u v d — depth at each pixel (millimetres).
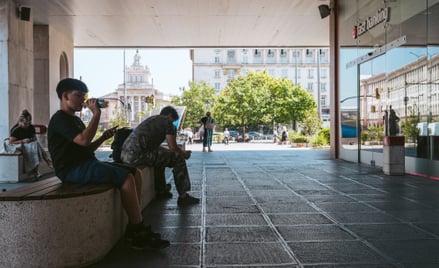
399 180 9023
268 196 7051
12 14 13398
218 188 7957
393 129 11164
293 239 4441
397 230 4793
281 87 58781
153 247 4047
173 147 6203
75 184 4023
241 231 4777
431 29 9562
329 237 4512
